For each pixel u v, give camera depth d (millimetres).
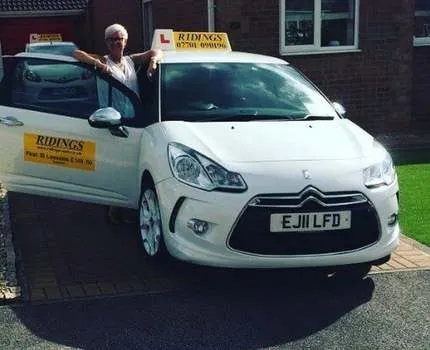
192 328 4117
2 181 6031
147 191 5117
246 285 4832
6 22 29859
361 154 4730
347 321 4223
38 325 4160
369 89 11867
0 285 4707
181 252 4496
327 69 11594
